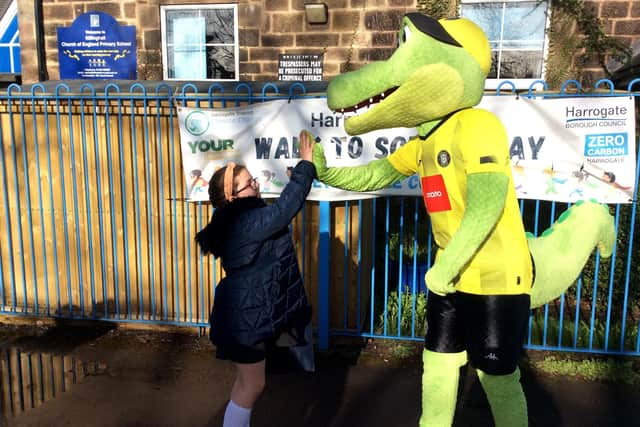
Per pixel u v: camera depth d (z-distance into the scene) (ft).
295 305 9.27
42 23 24.31
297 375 13.32
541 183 12.91
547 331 15.01
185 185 14.71
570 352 14.43
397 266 17.94
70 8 23.98
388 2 21.47
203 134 14.15
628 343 14.26
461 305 8.67
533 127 12.77
